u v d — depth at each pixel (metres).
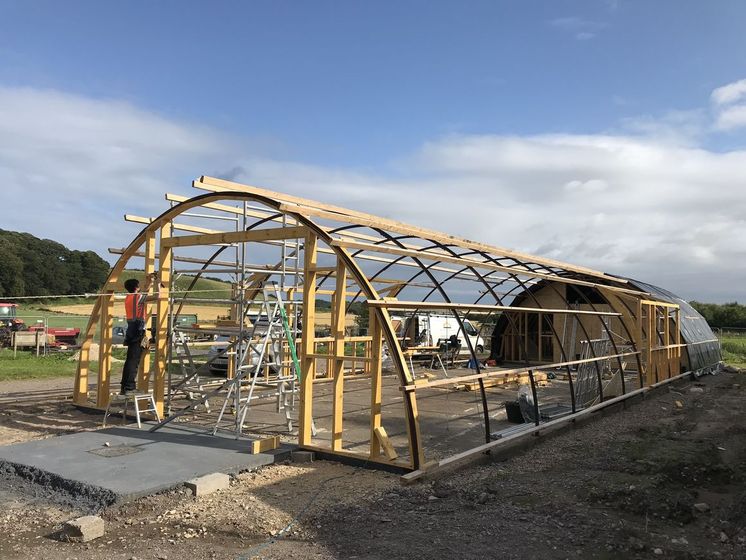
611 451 8.01
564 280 11.96
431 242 9.21
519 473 6.83
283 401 10.40
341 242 6.86
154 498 5.41
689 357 17.41
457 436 8.76
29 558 4.19
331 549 4.39
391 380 15.90
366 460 6.70
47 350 23.70
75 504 5.33
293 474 6.43
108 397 10.27
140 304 9.43
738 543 4.75
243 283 8.37
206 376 16.31
